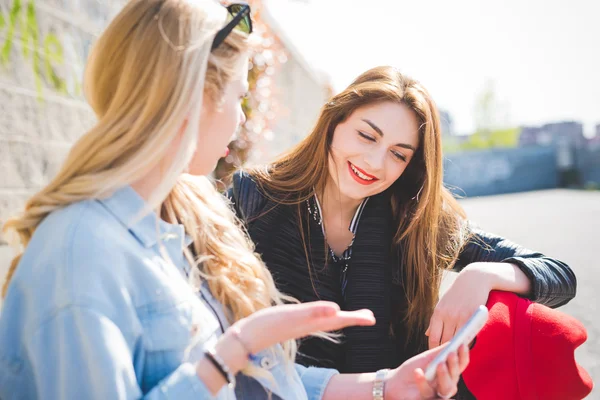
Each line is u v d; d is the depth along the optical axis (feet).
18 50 9.17
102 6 12.14
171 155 3.60
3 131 8.75
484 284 5.17
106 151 3.44
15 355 3.18
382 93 5.86
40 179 9.72
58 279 3.06
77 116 11.02
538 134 132.46
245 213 6.44
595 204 63.21
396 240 6.31
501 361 4.79
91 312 3.01
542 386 4.72
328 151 6.24
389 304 6.09
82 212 3.32
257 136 19.58
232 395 3.80
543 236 33.55
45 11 9.93
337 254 6.46
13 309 3.17
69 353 2.97
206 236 4.39
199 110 3.58
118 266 3.25
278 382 4.14
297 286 6.16
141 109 3.48
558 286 5.51
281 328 3.39
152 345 3.36
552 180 117.60
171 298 3.48
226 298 4.26
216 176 18.34
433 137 6.04
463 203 78.02
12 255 8.74
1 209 8.62
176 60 3.48
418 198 6.21
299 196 6.35
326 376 4.60
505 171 118.52
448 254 6.22
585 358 12.50
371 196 6.40
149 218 3.73
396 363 6.14
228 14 3.89
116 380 2.98
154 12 3.55
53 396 3.00
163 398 3.11
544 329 4.78
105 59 3.62
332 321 3.40
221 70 3.81
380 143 5.89
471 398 5.38
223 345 3.36
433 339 5.12
